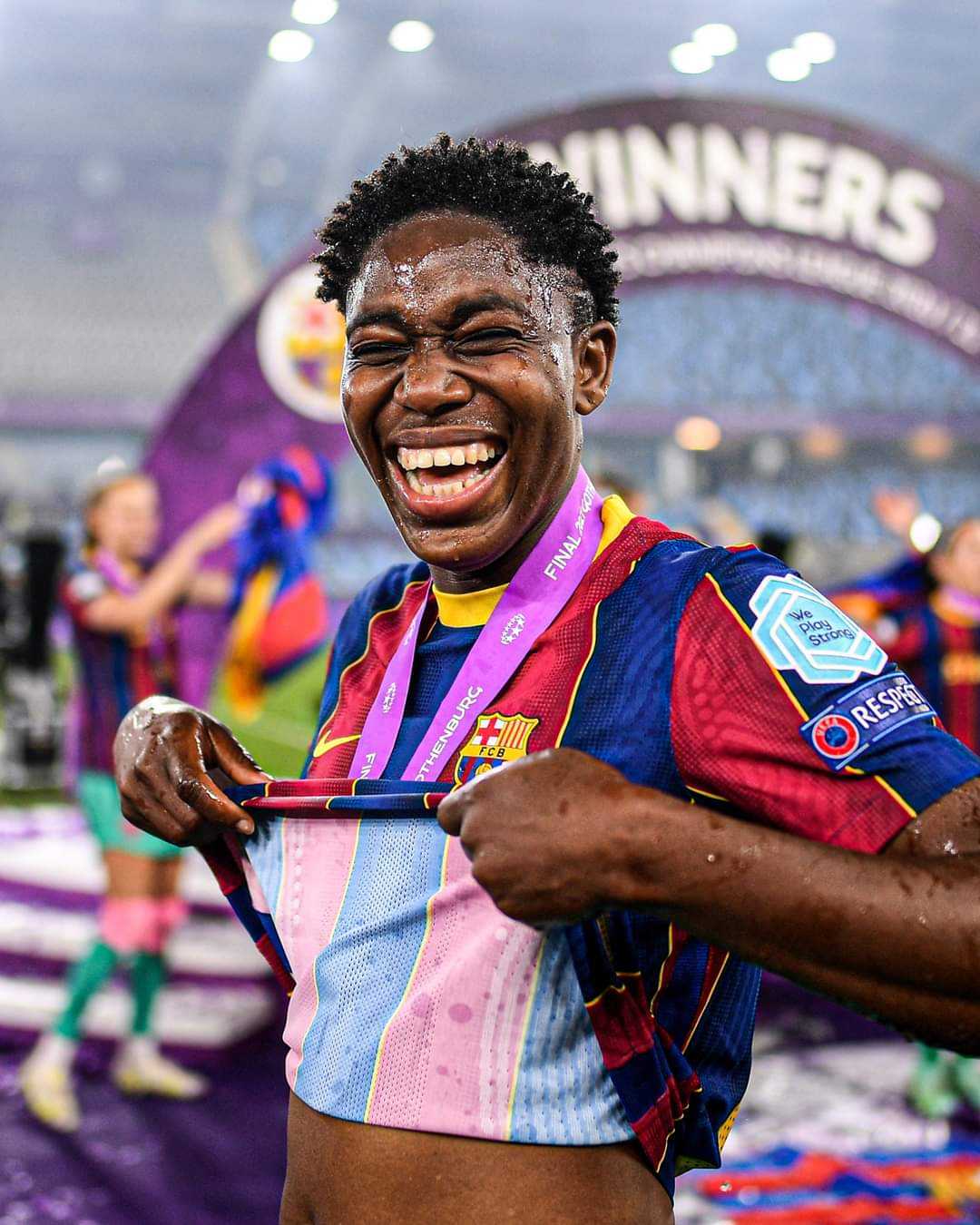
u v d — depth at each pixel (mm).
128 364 23750
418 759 1002
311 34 21734
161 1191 3365
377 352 999
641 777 913
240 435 4641
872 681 872
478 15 20906
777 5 19781
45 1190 3355
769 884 780
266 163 24406
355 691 1170
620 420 18344
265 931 1096
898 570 4207
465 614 1074
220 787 1111
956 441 19188
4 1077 4168
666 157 4703
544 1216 907
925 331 4910
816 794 844
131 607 3879
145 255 25031
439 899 949
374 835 1005
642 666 933
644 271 4738
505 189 979
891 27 20406
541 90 23109
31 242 24750
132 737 1135
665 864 790
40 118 23844
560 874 803
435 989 934
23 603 8164
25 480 22281
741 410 18312
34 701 8297
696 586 944
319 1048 983
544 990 920
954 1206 3230
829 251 4828
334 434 4672
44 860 5809
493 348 962
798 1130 3787
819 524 18984
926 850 809
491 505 979
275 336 4633
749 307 19484
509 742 959
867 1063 4422
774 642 894
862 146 4797
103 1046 4438
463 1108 918
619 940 910
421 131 23781
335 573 8406
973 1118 3873
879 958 773
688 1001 970
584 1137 917
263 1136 3756
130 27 21734
